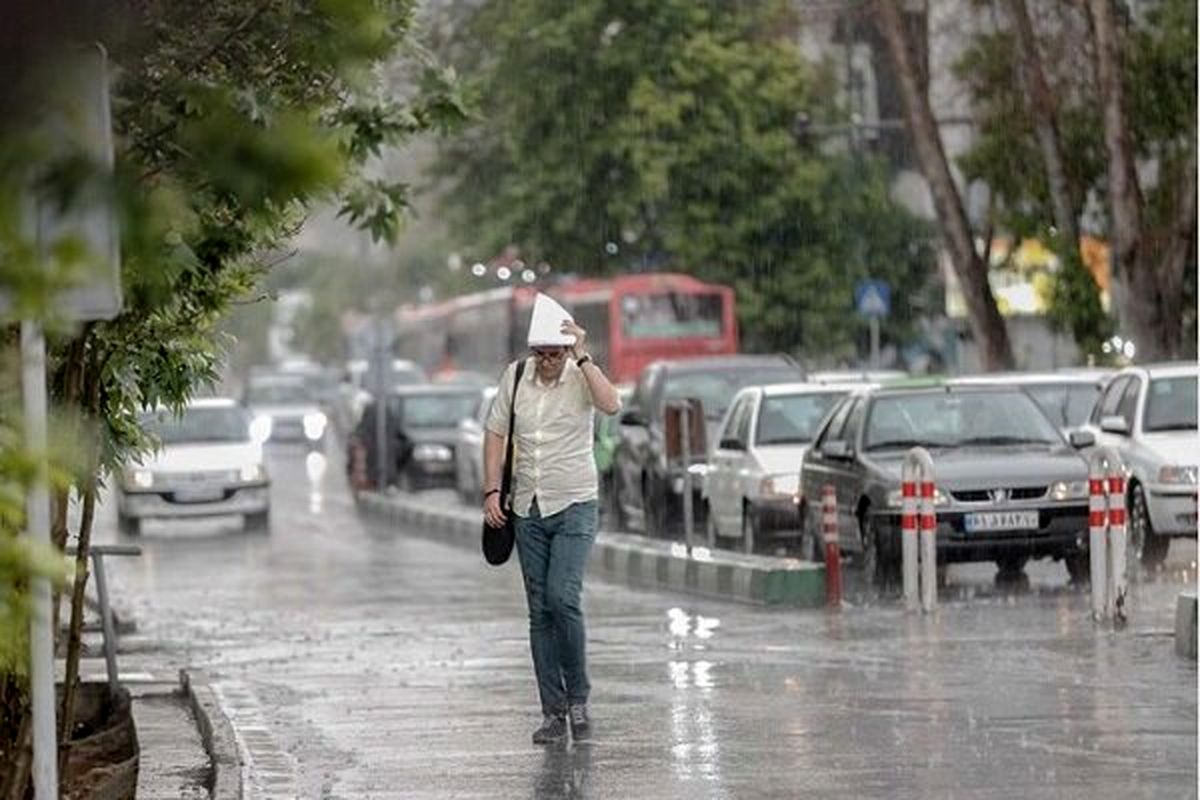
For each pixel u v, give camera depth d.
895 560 50.84
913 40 89.50
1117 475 43.47
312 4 13.04
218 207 17.27
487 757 28.91
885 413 53.44
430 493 108.38
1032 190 92.75
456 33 109.94
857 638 42.34
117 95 13.95
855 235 114.00
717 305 117.38
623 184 111.31
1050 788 25.55
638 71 109.56
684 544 62.47
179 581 63.28
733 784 26.38
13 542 10.92
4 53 9.21
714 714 32.22
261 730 31.80
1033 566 58.00
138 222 9.71
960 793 25.39
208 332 25.69
